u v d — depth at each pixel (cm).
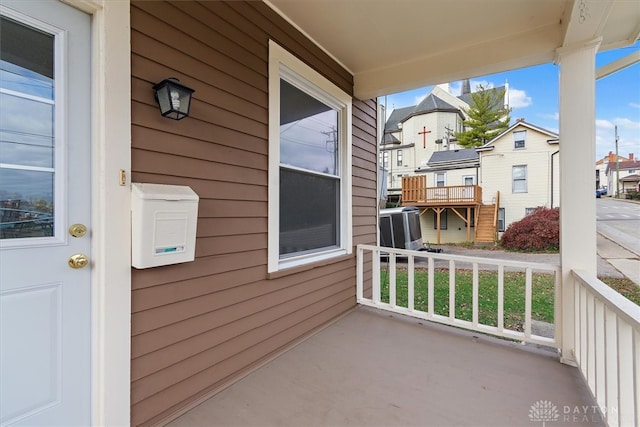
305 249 287
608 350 153
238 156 205
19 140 118
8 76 116
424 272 743
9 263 115
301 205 282
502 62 272
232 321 201
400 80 324
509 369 214
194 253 167
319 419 161
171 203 152
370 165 408
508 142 1352
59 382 127
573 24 205
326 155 318
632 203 1116
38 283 122
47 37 125
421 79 313
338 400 178
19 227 118
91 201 135
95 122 135
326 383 195
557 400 178
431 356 233
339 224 339
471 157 1533
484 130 1920
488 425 157
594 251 218
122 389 142
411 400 178
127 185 142
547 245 1041
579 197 223
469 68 286
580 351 206
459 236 1408
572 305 221
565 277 225
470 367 216
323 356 233
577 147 225
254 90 218
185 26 171
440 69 301
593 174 221
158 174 157
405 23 253
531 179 1305
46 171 124
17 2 117
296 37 260
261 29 225
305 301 272
